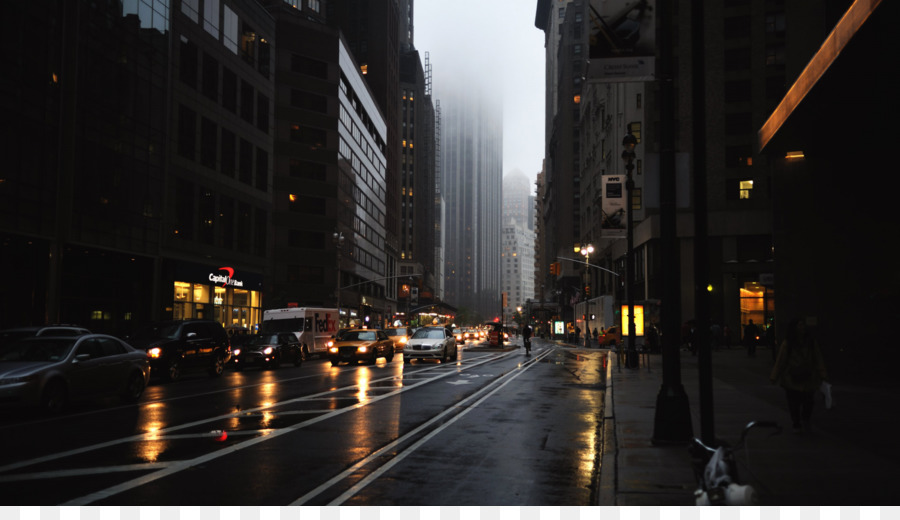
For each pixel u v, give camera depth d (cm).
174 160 4119
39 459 866
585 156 9806
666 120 974
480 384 2055
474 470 828
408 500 681
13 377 1258
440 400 1603
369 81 11438
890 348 2125
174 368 2191
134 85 3703
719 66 5756
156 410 1398
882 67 1405
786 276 2267
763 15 5700
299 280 6762
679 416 954
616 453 903
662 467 797
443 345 3278
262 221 5322
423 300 16225
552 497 696
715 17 5803
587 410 1448
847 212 2208
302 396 1681
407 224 16475
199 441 1009
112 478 759
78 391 1384
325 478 773
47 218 3030
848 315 2181
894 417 1242
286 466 835
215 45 4644
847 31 1274
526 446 1000
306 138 6950
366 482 757
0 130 2761
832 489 672
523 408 1470
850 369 2159
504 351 5028
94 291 3381
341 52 7419
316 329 3869
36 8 2956
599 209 8344
